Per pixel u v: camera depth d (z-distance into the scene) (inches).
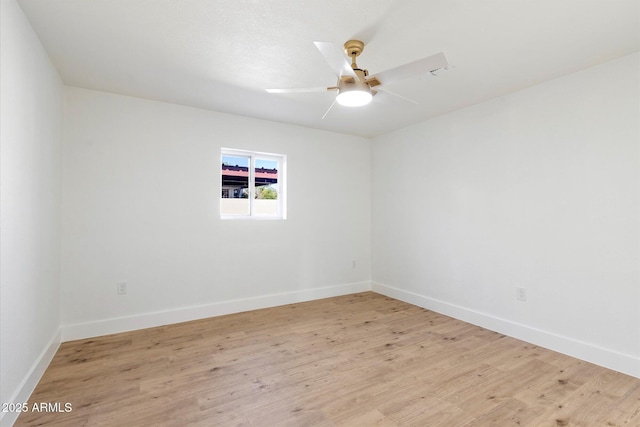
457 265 134.0
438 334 116.0
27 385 73.1
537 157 107.2
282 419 67.4
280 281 153.3
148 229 122.3
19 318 68.9
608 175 91.0
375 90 86.9
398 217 164.6
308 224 162.1
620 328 88.3
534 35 78.2
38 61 80.6
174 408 71.1
